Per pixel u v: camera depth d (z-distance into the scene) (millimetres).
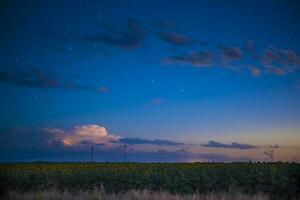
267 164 31766
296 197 24453
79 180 28766
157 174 28344
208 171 28828
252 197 23141
